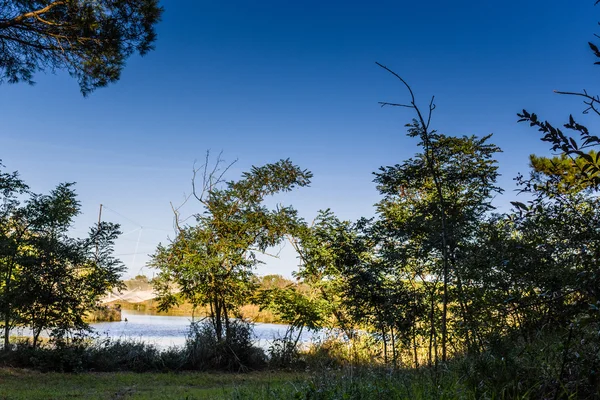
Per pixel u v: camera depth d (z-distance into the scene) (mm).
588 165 2744
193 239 14789
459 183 6746
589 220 3484
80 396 8547
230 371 13562
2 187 12211
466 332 5523
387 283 8055
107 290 13664
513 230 5105
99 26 9977
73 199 13258
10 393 8430
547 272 3609
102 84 10789
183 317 35938
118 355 13430
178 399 8000
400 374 5809
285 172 15297
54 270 12406
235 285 14547
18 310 12258
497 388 3820
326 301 13602
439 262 6930
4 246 11875
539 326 3873
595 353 3270
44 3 9672
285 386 6867
